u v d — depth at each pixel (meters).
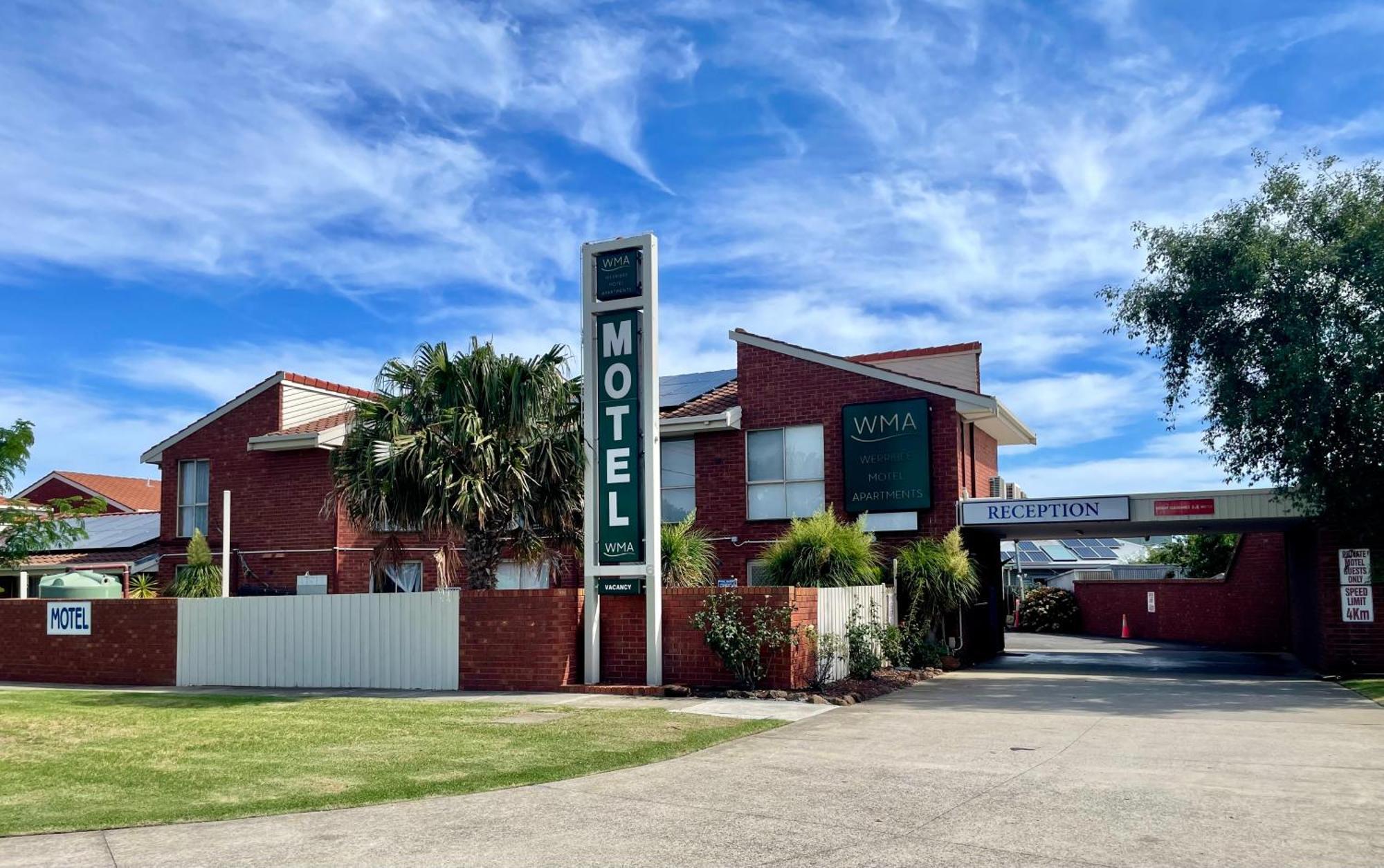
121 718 12.98
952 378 25.62
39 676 19.80
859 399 22.16
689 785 8.60
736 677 14.80
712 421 22.72
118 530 31.33
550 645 15.41
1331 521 18.58
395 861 6.45
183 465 26.55
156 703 14.86
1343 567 18.91
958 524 21.12
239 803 8.02
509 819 7.49
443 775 9.03
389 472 15.38
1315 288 17.05
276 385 25.50
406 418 15.88
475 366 15.98
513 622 15.70
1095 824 7.12
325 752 10.20
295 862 6.43
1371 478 17.22
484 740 10.78
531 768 9.30
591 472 15.56
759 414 22.95
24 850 6.75
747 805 7.84
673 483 23.75
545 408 16.19
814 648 15.33
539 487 16.28
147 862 6.45
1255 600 29.09
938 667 19.42
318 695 15.70
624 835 7.00
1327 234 17.25
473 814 7.65
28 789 8.60
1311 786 8.30
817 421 22.47
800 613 14.95
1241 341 17.70
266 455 25.42
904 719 12.43
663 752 10.04
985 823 7.20
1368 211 16.91
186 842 6.93
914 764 9.44
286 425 25.53
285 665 17.39
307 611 17.30
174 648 18.44
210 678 18.05
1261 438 18.02
